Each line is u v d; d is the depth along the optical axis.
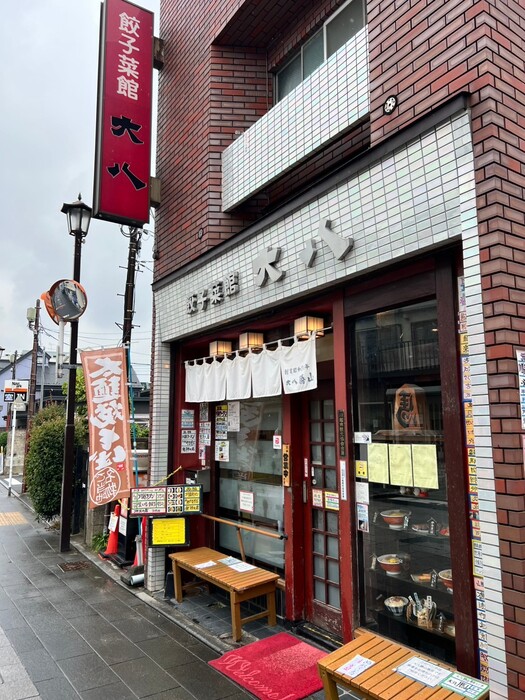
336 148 4.66
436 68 3.06
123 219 5.62
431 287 3.25
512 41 2.95
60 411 13.09
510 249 2.65
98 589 5.99
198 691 3.58
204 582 5.80
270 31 5.54
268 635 4.52
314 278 3.96
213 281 5.39
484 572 2.54
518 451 2.47
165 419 6.30
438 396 3.31
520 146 2.84
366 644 3.05
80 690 3.59
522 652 2.33
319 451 4.77
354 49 3.84
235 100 5.70
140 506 5.67
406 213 3.16
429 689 2.50
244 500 5.69
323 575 4.59
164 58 6.85
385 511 3.65
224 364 5.53
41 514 9.94
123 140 5.64
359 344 3.95
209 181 5.56
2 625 4.82
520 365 2.58
